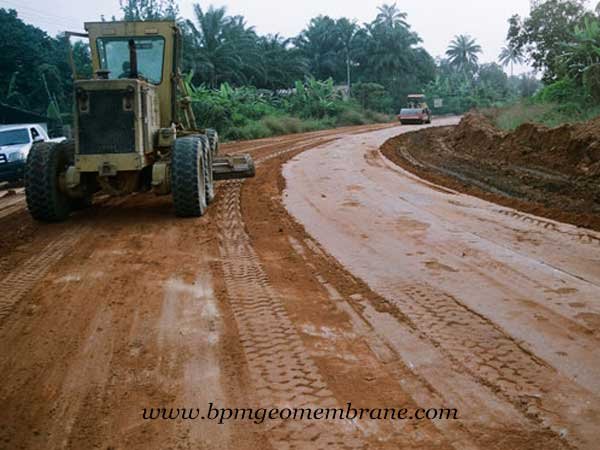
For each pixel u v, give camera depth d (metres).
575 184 11.05
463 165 15.16
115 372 4.04
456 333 4.62
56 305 5.34
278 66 54.22
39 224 8.94
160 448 3.21
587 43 22.42
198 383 3.86
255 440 3.25
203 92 33.69
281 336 4.57
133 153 8.37
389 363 4.12
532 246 7.10
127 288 5.75
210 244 7.41
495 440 3.22
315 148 21.28
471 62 101.38
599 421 3.39
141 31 9.67
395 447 3.17
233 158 11.46
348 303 5.30
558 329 4.66
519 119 21.98
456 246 7.19
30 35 42.25
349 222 8.65
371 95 63.47
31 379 3.99
